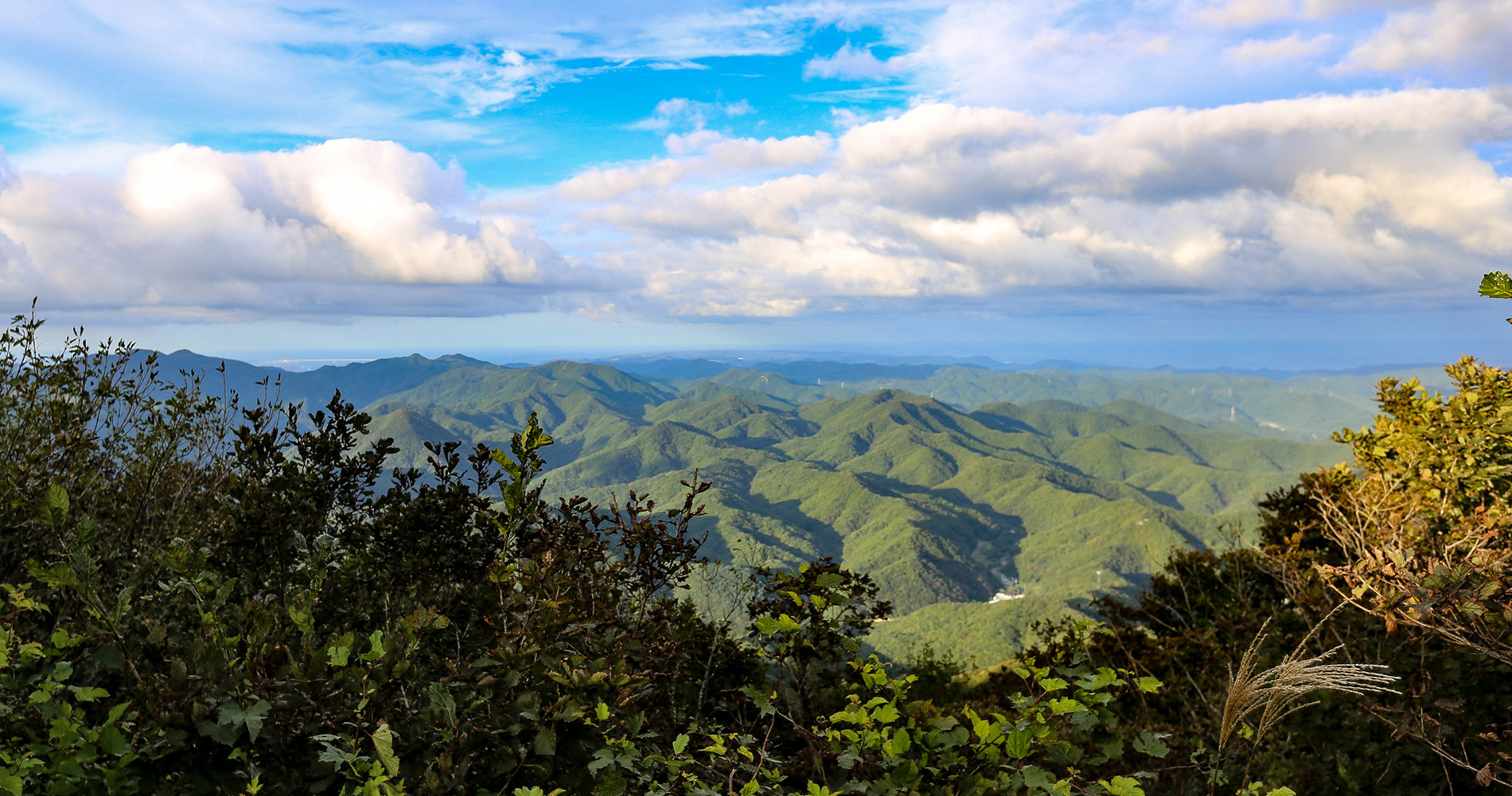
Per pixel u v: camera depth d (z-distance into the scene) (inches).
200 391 224.1
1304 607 226.4
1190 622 351.3
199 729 73.4
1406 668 183.9
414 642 97.3
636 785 110.4
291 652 94.4
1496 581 138.2
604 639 138.0
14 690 88.7
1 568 153.1
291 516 173.0
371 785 71.6
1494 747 160.6
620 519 183.0
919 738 108.2
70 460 192.7
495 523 171.2
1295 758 194.1
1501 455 247.4
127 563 159.5
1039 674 112.3
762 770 121.3
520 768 96.4
